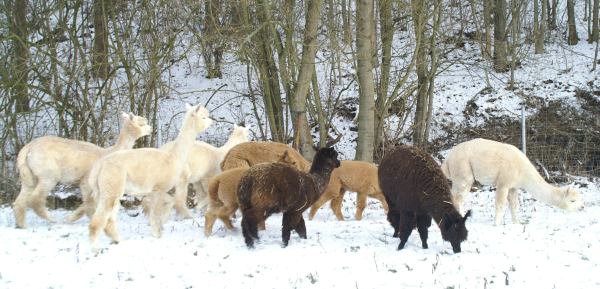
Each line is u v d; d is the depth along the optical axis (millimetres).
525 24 24984
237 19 16656
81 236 8305
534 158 16062
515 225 9625
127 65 14961
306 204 7719
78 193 13602
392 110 20078
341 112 20531
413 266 6762
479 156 10125
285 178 7465
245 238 7508
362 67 14883
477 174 10211
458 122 19312
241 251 7457
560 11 29922
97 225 7523
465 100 20516
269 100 16250
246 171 7695
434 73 17266
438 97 20875
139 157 8070
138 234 8609
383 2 16656
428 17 16109
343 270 6645
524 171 10039
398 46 24453
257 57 15969
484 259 7008
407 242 8086
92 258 7141
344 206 12984
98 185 7797
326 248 7656
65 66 15273
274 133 16266
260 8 15242
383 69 17062
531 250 7492
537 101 19859
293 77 15383
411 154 7457
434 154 17500
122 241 7941
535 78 21719
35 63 14781
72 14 16422
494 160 9977
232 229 8617
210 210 8469
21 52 15062
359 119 15148
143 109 15570
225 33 15734
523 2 22734
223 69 24156
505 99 20203
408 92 17562
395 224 8312
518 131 18062
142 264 6926
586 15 28359
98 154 9773
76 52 15039
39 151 9359
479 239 8211
